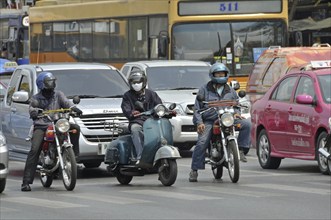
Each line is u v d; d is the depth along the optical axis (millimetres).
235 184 30297
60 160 29594
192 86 43531
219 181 31344
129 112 30688
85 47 58531
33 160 29812
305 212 23844
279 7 51094
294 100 34688
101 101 34656
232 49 50625
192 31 50719
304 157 33969
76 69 36688
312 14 69000
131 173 30656
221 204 25406
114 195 27984
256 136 36906
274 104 35688
